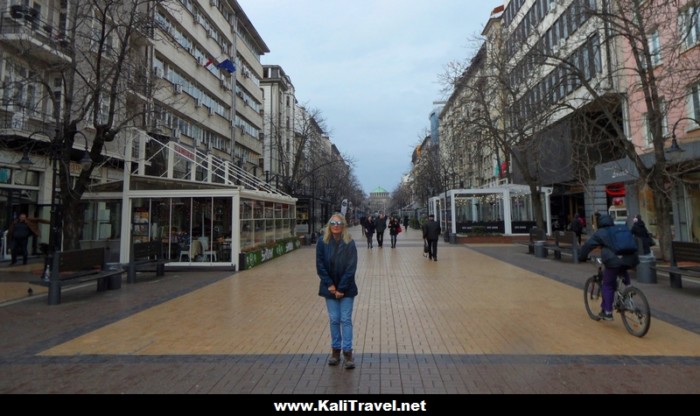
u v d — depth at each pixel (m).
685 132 15.80
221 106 34.91
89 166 12.44
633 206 19.95
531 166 28.19
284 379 4.18
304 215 29.31
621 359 4.67
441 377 4.20
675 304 7.54
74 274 8.88
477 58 22.41
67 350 5.19
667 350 4.96
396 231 22.27
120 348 5.25
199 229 13.95
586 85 13.68
